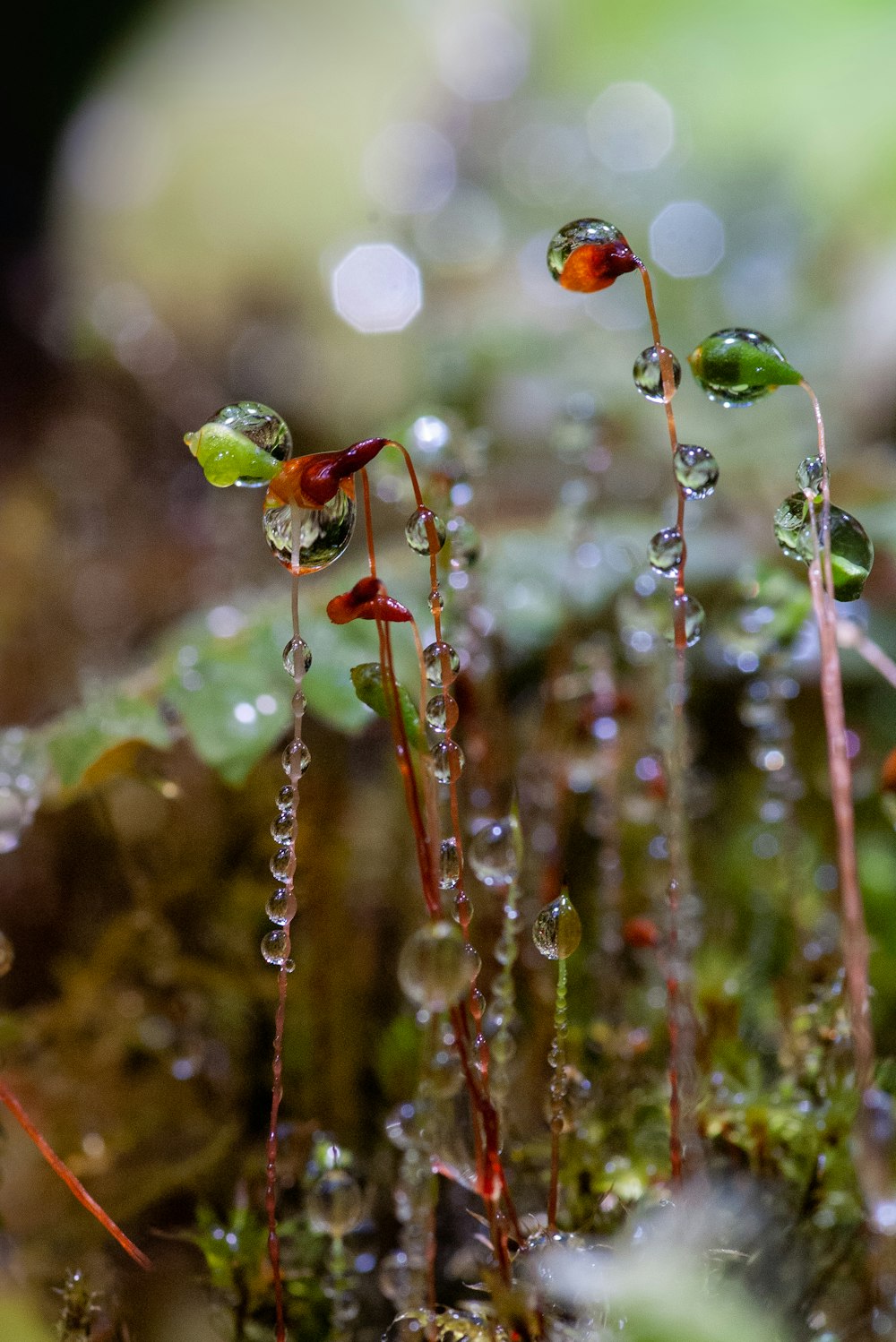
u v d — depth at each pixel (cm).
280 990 8
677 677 8
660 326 19
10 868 12
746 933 11
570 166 24
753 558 12
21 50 29
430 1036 9
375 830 11
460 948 8
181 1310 9
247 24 27
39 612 17
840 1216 9
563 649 11
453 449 10
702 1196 9
